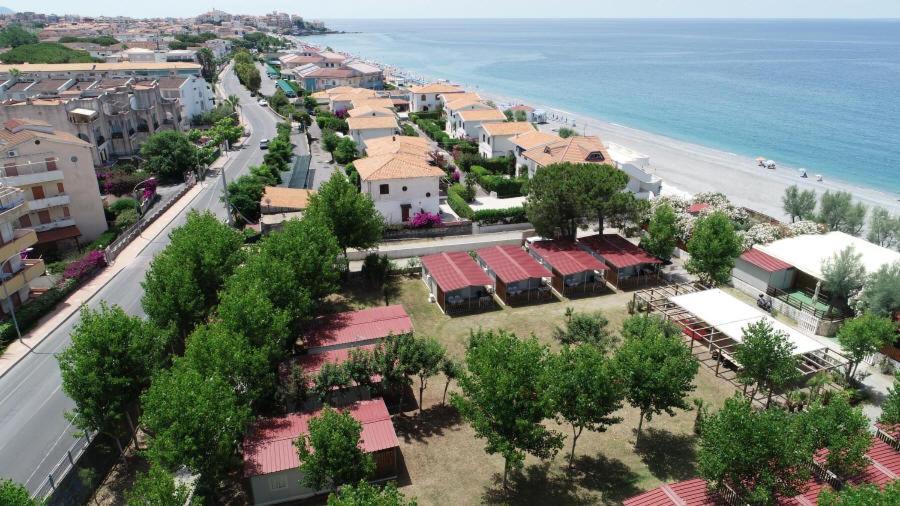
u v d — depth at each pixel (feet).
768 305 183.73
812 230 210.38
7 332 168.25
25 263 184.55
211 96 547.08
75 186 242.17
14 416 134.31
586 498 110.01
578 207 203.10
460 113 417.69
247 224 258.98
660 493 97.25
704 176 362.12
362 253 223.30
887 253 187.83
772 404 134.51
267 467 106.32
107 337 110.11
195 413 94.68
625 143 459.32
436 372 127.75
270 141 423.23
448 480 114.93
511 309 187.52
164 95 455.22
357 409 124.57
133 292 199.62
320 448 96.27
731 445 91.25
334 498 76.07
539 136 325.62
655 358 115.75
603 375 106.32
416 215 248.73
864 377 143.43
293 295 143.43
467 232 250.37
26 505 77.00
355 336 149.38
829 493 82.58
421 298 195.52
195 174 341.82
